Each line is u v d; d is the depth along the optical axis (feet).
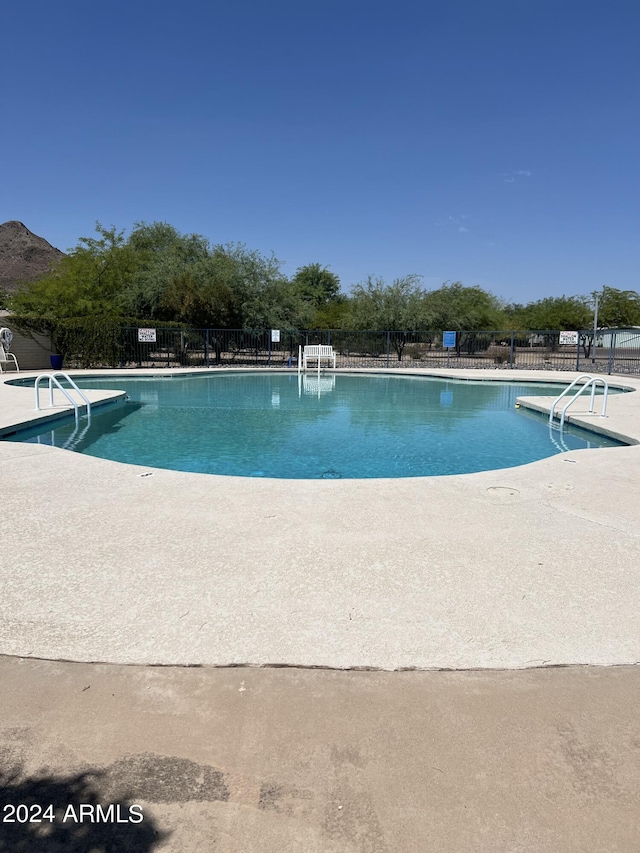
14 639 7.84
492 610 8.79
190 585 9.59
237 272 91.81
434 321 112.16
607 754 5.81
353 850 4.72
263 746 5.88
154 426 33.53
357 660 7.39
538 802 5.22
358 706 6.51
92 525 12.64
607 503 14.73
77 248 91.09
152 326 82.12
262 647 7.68
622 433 26.55
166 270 91.50
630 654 7.60
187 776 5.49
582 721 6.29
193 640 7.86
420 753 5.80
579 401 40.47
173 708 6.45
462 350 109.09
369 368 82.99
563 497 15.30
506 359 100.78
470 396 51.57
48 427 30.94
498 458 25.53
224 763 5.65
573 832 4.91
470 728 6.16
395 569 10.33
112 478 17.08
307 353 80.48
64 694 6.68
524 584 9.73
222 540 11.75
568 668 7.29
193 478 17.21
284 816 5.06
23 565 10.37
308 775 5.51
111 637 7.91
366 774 5.52
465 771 5.57
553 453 26.53
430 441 29.32
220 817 5.05
